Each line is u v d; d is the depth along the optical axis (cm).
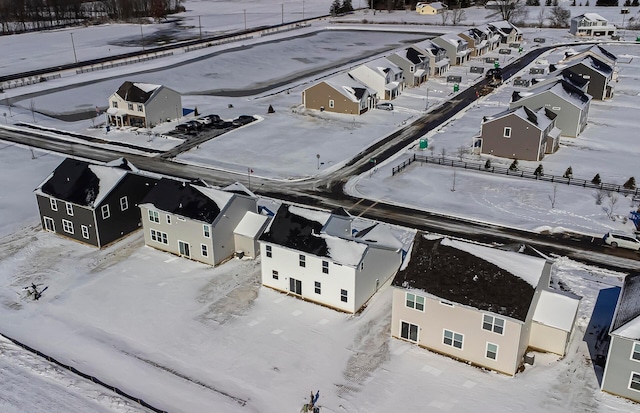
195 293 4444
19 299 4388
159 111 8769
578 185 6306
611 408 3194
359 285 4131
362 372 3553
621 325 3198
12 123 8988
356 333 3944
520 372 3516
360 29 19050
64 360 3675
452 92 10738
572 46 15188
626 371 3203
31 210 5978
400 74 10738
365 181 6550
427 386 3416
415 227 5412
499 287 3512
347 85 9469
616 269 4631
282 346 3806
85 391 3366
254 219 4984
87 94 10756
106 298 4381
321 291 4241
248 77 12312
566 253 4891
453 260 3731
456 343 3631
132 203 5406
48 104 10106
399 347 3781
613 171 6712
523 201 5934
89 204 5034
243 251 4994
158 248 5147
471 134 8162
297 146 7794
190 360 3681
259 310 4212
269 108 9362
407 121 8912
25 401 3275
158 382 3472
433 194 6169
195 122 8506
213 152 7588
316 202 6006
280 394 3369
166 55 14588
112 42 17538
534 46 15412
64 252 5116
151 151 7675
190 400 3316
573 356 3638
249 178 6688
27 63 14125
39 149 7775
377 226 4650
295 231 4369
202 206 4841
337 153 7494
